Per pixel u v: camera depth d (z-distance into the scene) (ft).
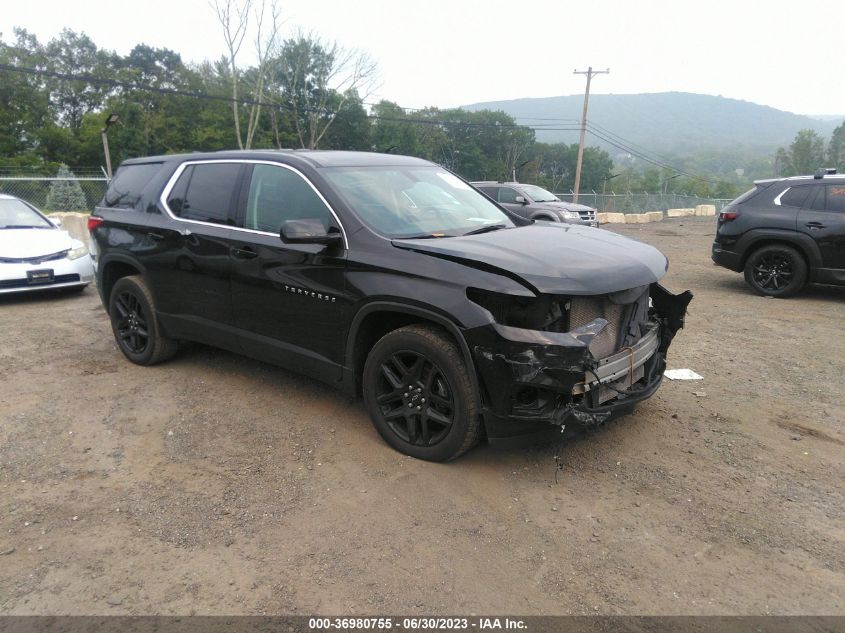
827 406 15.31
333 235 12.71
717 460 12.51
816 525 10.35
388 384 12.74
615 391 11.86
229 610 8.50
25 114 195.21
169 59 244.83
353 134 223.71
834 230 26.58
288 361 14.21
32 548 9.82
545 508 10.81
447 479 11.71
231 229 14.88
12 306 26.35
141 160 18.53
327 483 11.64
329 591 8.85
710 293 30.17
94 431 13.88
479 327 10.71
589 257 11.71
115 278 18.63
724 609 8.46
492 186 60.80
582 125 138.31
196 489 11.50
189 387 16.40
